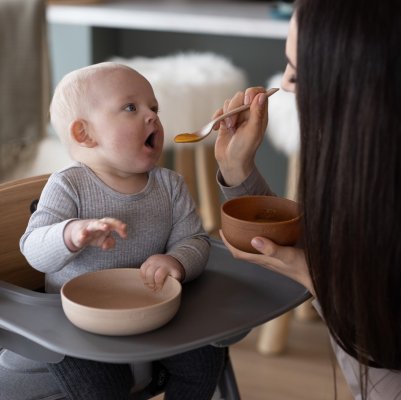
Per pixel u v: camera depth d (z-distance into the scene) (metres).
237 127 1.16
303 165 0.98
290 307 1.01
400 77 0.89
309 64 0.94
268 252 1.01
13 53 2.07
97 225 0.91
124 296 0.98
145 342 0.89
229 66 2.44
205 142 2.34
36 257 0.98
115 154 1.02
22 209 1.16
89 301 0.96
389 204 0.93
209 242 1.10
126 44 3.14
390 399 1.14
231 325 0.94
